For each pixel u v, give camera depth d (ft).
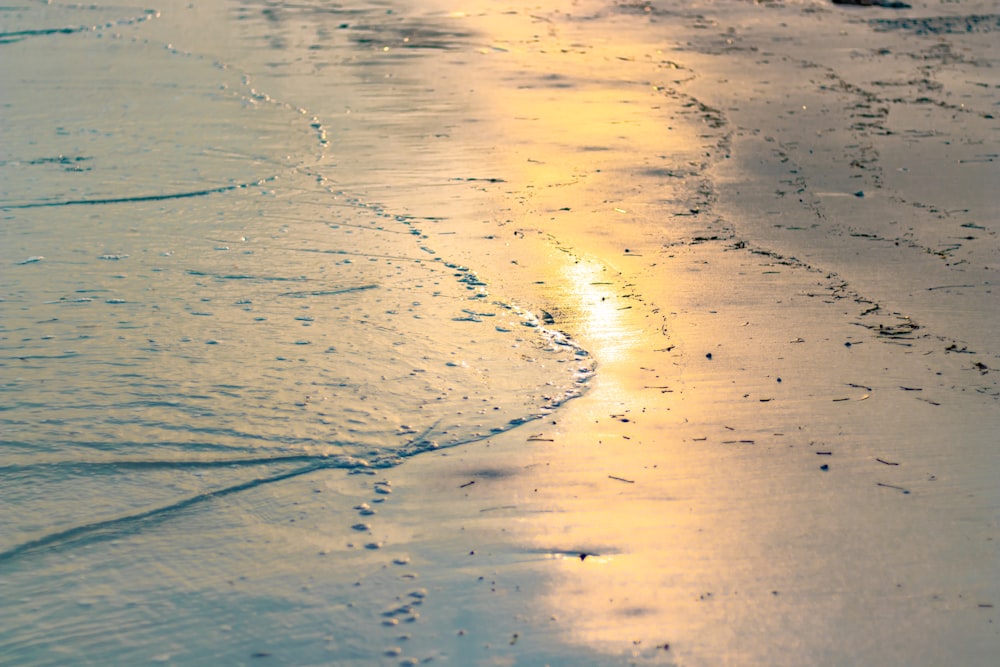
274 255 18.38
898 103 31.58
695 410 12.97
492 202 21.81
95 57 33.60
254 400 13.02
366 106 29.22
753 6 46.73
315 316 15.75
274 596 9.12
